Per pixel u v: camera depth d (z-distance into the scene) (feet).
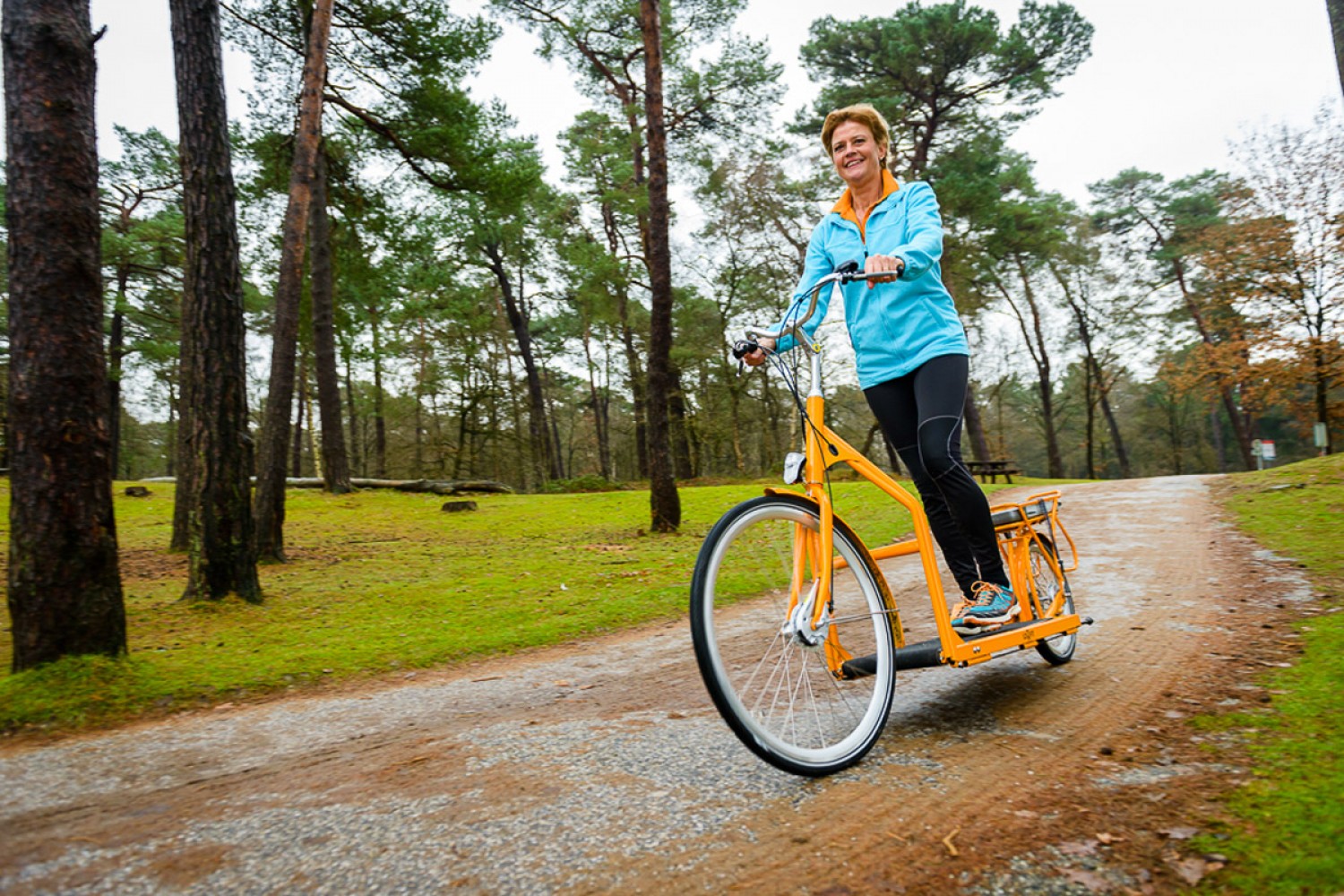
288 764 9.07
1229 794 6.45
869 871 5.77
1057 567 10.98
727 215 88.69
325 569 27.96
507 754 8.82
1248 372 76.38
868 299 9.43
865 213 9.74
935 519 9.52
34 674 12.16
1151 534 24.09
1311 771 6.62
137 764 9.36
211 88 21.13
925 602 16.85
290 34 48.93
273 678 13.60
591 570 25.29
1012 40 76.54
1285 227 72.18
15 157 12.81
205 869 6.33
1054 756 7.74
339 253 59.98
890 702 8.39
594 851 6.26
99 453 13.24
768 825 6.57
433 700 11.99
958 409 8.87
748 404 105.70
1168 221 119.75
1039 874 5.58
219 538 21.20
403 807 7.40
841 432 105.70
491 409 107.86
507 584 23.32
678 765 8.08
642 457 99.14
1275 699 8.68
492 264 102.42
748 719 7.18
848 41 81.00
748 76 73.51
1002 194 93.09
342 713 11.46
